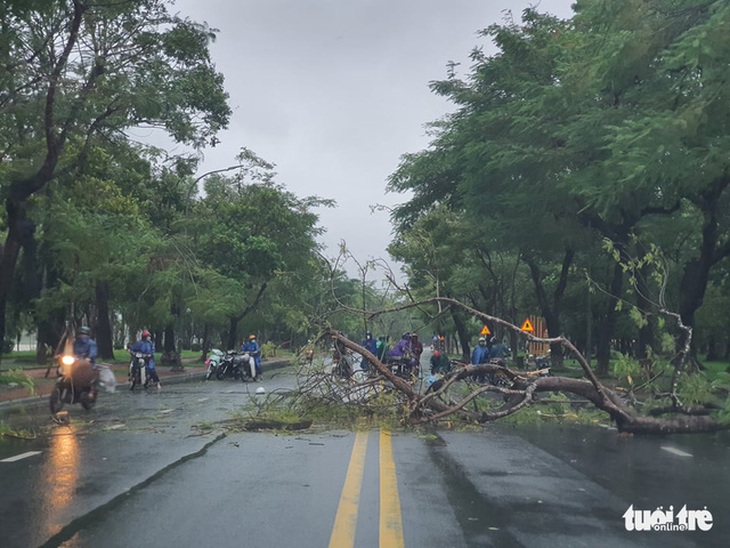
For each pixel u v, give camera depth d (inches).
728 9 620.4
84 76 816.3
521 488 328.2
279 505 290.4
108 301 1747.0
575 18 1005.2
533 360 1798.7
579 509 289.3
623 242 1055.0
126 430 517.3
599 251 1322.6
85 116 816.3
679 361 581.6
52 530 250.8
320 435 499.5
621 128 711.1
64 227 1072.2
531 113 995.3
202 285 1514.5
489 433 519.5
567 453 430.6
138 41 838.5
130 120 892.0
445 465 385.1
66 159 957.2
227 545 236.1
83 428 530.3
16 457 397.7
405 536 247.9
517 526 262.4
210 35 860.0
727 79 657.0
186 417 604.7
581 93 864.9
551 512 283.6
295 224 1904.5
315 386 567.8
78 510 277.9
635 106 864.3
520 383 531.5
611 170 794.2
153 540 240.7
